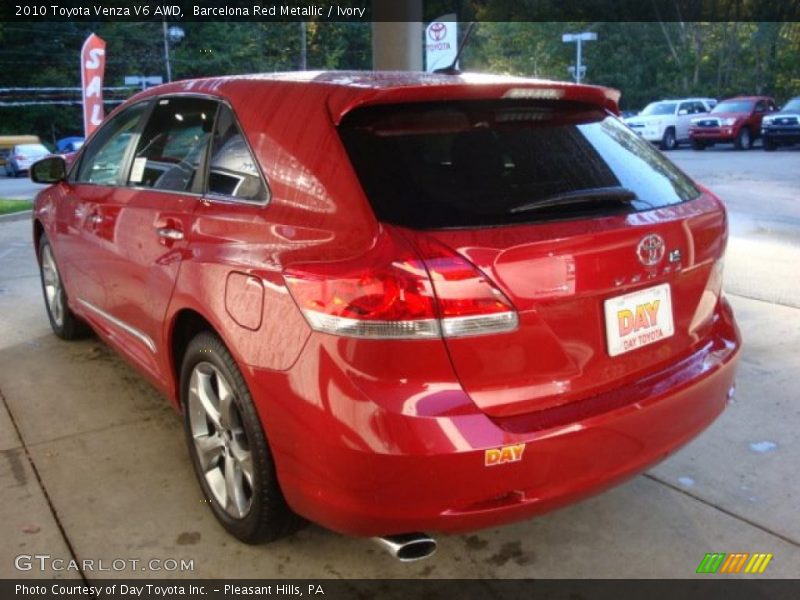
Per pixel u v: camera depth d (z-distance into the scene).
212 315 2.66
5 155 34.19
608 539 2.88
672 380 2.54
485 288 2.13
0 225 11.20
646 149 2.92
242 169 2.74
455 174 2.35
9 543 2.83
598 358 2.38
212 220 2.78
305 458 2.29
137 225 3.33
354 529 2.28
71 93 47.62
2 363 4.68
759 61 39.31
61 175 4.54
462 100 2.54
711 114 24.84
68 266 4.43
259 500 2.59
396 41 7.60
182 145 3.21
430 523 2.19
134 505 3.09
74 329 4.97
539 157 2.51
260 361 2.40
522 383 2.24
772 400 4.04
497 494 2.21
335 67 48.62
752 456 3.46
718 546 2.82
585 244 2.27
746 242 8.33
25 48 46.44
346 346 2.14
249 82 2.92
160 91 3.58
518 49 42.94
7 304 6.04
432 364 2.12
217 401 2.87
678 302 2.62
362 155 2.35
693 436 2.66
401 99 2.41
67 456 3.49
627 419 2.37
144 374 3.57
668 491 3.19
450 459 2.11
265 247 2.46
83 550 2.79
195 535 2.89
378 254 2.13
